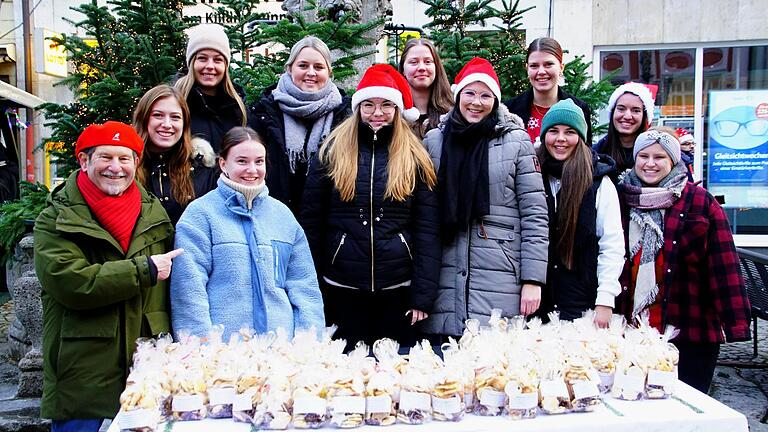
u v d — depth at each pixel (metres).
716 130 8.66
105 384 2.61
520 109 4.11
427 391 2.03
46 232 2.59
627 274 3.24
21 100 7.63
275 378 2.06
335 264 3.17
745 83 8.53
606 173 3.29
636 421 2.00
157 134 3.13
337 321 3.21
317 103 3.55
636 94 3.85
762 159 8.61
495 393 2.06
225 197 2.83
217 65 3.61
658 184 3.28
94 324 2.61
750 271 4.94
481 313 3.19
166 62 4.41
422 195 3.20
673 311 3.19
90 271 2.52
